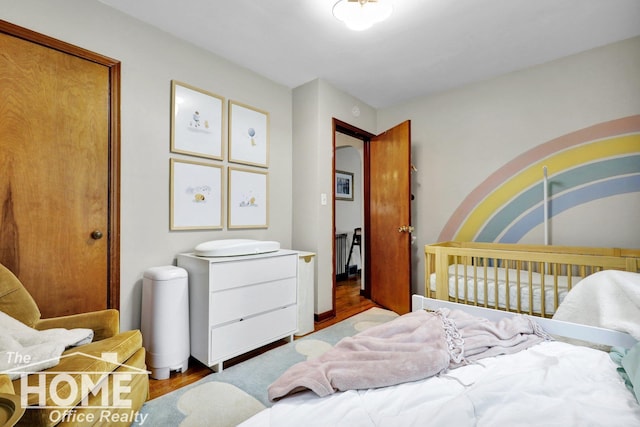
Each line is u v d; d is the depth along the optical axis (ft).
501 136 9.89
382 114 12.76
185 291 6.70
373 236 12.36
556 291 6.46
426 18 7.04
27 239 5.54
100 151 6.40
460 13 6.86
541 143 9.18
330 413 2.74
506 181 9.78
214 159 8.43
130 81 6.88
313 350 7.68
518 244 9.21
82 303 6.15
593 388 3.03
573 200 8.67
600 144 8.30
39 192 5.67
